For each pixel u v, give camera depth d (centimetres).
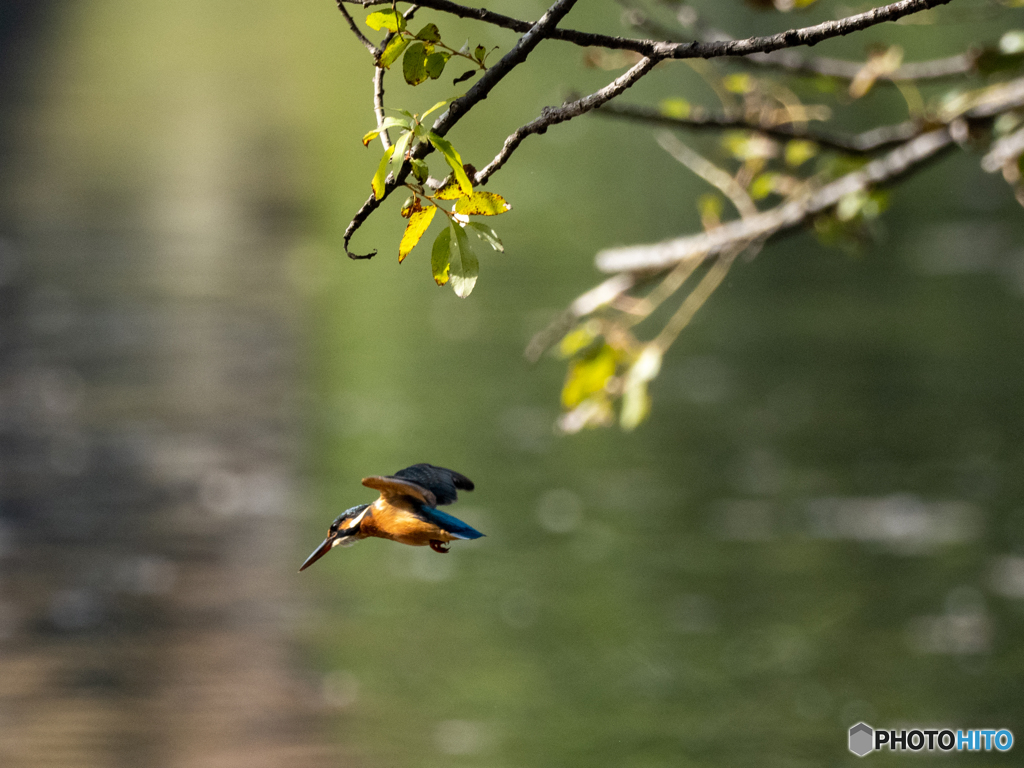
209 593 1495
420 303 2761
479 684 1288
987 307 2553
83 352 2441
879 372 2227
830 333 2453
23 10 7331
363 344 2481
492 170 297
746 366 2289
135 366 2358
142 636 1380
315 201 3650
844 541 1602
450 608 1463
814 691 1252
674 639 1375
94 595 1479
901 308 2581
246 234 3319
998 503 1692
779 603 1443
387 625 1419
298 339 2527
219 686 1273
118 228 3366
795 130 609
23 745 1150
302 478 1850
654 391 2188
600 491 1780
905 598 1452
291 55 6244
